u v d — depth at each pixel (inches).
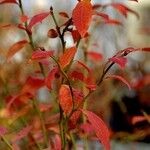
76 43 33.2
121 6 40.3
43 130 38.8
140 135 53.7
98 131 29.8
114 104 78.8
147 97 73.9
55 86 38.9
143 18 94.7
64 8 77.5
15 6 76.9
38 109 39.9
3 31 71.3
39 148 39.2
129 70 65.6
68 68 32.0
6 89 48.6
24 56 63.7
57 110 46.9
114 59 29.8
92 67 62.2
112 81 67.1
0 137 34.4
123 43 73.4
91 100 65.3
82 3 29.1
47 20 70.5
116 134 53.2
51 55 29.9
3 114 46.8
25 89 38.9
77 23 28.7
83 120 39.8
